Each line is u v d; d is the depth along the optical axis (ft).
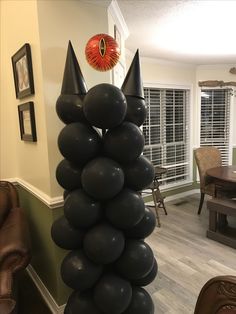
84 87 4.66
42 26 5.47
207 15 7.43
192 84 15.61
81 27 5.92
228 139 16.26
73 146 4.19
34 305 6.71
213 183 12.46
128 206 4.26
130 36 9.40
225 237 9.92
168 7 6.94
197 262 8.73
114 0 6.44
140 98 4.72
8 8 7.20
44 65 5.57
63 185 4.71
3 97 8.19
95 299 4.44
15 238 5.46
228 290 2.88
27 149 7.29
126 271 4.48
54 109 5.79
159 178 13.76
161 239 10.51
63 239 4.63
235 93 15.76
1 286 4.82
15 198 7.44
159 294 7.12
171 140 15.33
